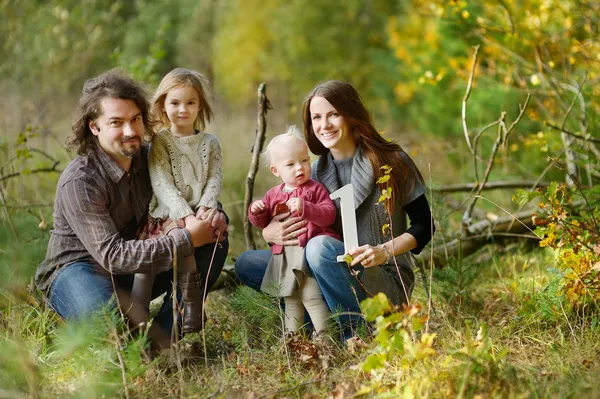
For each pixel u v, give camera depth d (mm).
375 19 16984
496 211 6262
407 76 9930
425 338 2801
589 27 5770
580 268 3594
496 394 2781
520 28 6023
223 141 10414
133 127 3408
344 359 3398
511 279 4551
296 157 3609
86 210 3365
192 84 3736
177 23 21891
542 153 5980
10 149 6207
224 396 2994
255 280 3852
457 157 8031
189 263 3465
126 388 2867
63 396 2936
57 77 8617
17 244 3252
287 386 3121
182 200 3547
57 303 3477
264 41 19359
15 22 8031
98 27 8836
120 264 3318
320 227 3590
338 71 16875
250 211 3697
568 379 2977
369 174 3615
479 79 7012
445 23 7102
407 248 3545
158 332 3498
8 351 3111
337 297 3553
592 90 5645
